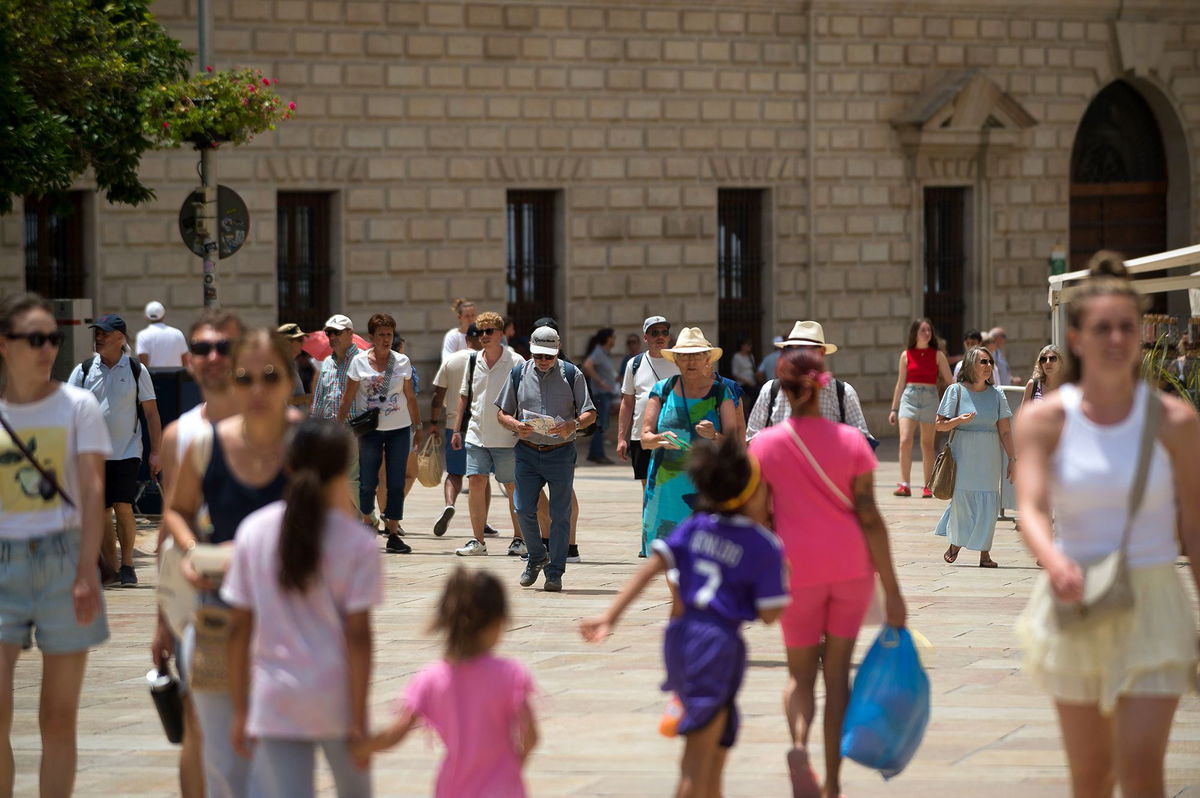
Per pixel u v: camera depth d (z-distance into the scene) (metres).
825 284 67.50
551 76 62.56
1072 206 72.56
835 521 15.60
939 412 31.77
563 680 20.91
